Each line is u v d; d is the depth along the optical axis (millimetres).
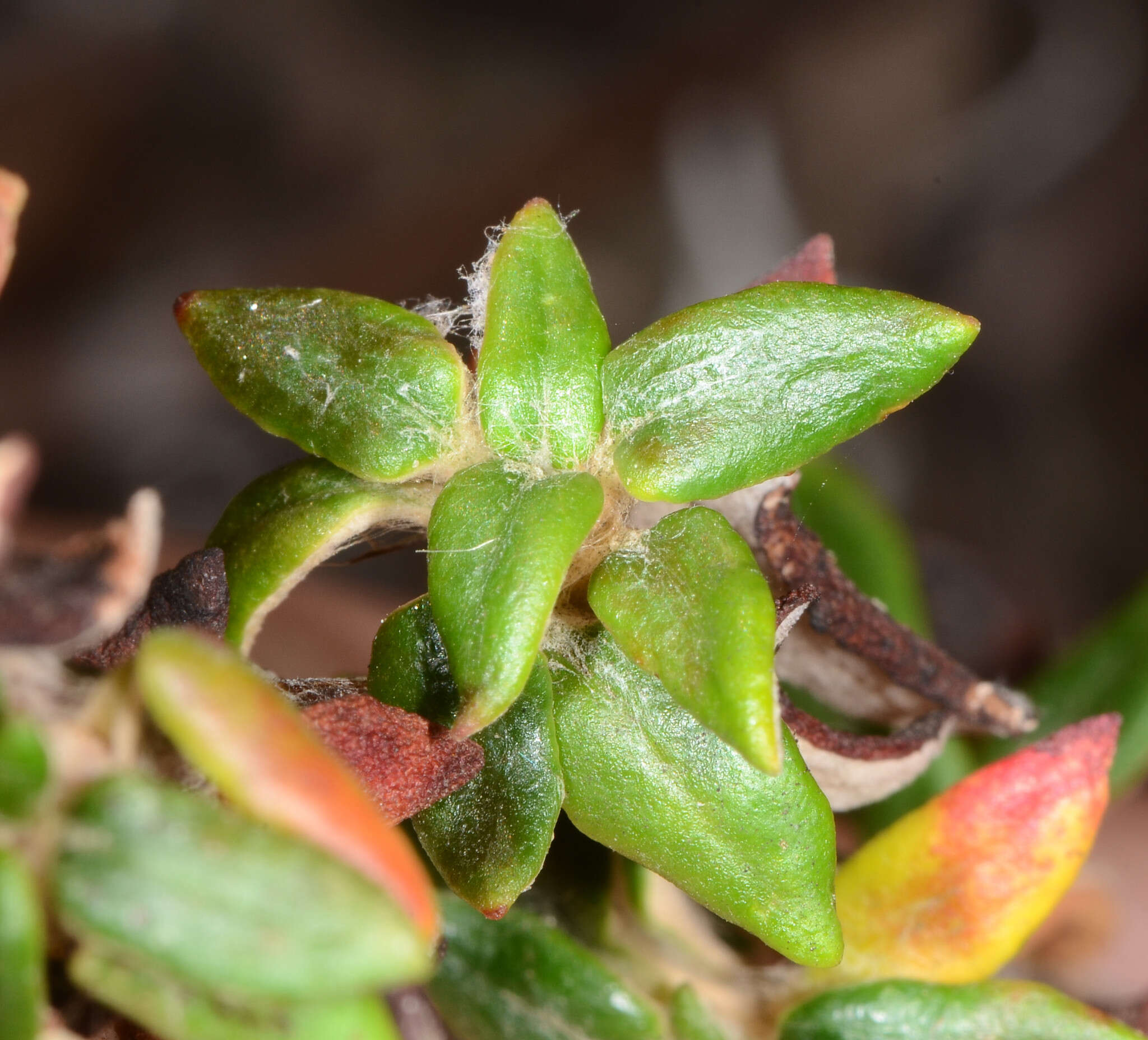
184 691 89
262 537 103
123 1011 90
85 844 88
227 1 360
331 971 87
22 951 87
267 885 87
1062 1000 106
